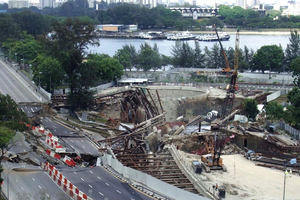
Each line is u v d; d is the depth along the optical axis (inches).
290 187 5364.2
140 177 5196.9
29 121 7726.4
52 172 5236.2
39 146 6579.7
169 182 5408.5
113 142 7047.2
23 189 4822.8
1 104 6934.1
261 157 6471.5
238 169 6023.6
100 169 5649.6
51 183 5054.1
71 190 4680.1
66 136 7239.2
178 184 5310.0
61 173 5418.3
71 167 5757.9
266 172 5905.5
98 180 5201.8
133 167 5954.7
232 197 5000.0
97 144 6879.9
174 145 7062.0
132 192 4842.5
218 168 5979.3
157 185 4940.9
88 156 6186.0
